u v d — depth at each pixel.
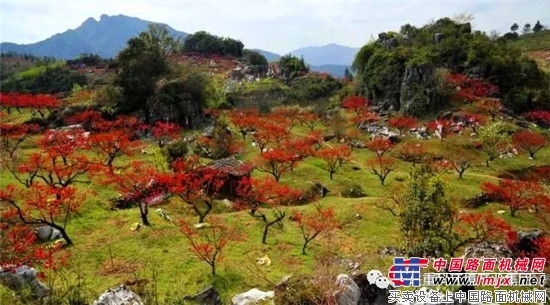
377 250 34.47
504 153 73.06
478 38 116.75
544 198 47.62
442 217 26.83
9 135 55.50
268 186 44.22
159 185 42.38
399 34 132.00
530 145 72.75
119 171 48.53
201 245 28.95
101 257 29.42
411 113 94.75
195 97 86.19
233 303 18.02
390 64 104.88
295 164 59.31
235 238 34.41
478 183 57.53
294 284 16.20
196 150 61.25
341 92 126.31
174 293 22.97
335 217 41.94
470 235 38.31
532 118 93.31
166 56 91.06
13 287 19.78
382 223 41.44
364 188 56.84
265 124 76.50
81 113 74.38
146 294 21.28
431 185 27.06
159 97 79.19
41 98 75.62
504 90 104.62
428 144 76.88
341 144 77.50
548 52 171.88
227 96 120.69
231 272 27.83
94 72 163.62
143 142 69.88
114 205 40.97
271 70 182.12
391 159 66.25
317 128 93.56
